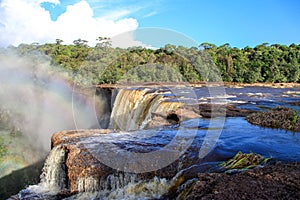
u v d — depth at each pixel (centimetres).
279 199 308
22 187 1098
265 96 1836
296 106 1268
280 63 3525
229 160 492
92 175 545
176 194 439
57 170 667
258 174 388
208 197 318
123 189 514
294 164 434
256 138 654
